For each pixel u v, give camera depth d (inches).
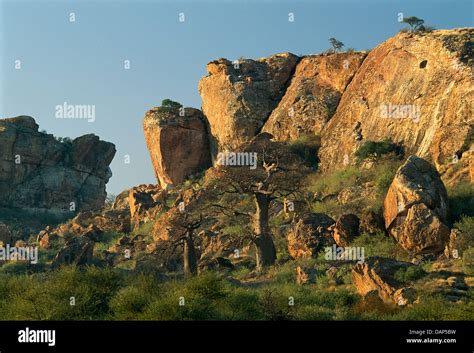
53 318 1130.7
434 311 1125.1
